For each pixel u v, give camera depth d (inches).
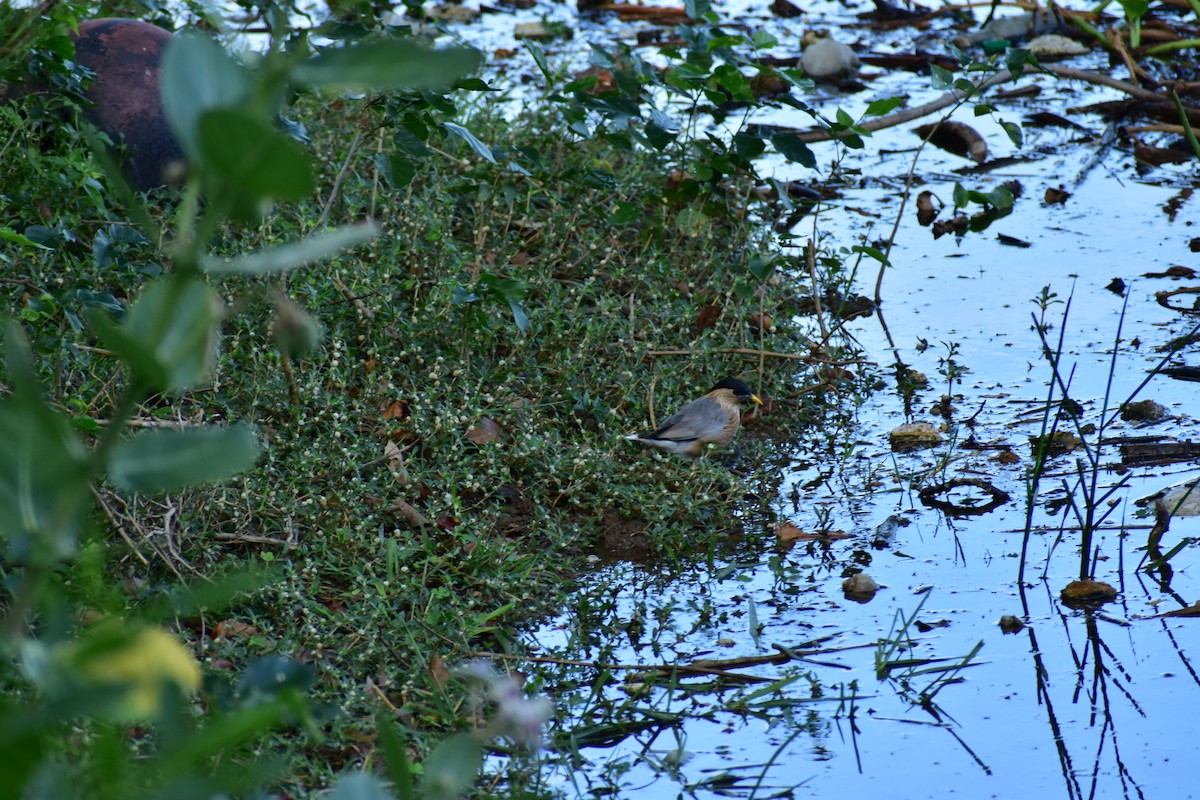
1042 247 595.5
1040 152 713.0
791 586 361.7
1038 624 341.4
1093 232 609.6
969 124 752.3
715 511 400.5
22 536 118.0
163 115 453.1
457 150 543.5
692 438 402.0
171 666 121.6
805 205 546.0
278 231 435.2
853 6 978.1
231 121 98.0
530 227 513.3
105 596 163.8
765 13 960.9
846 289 526.0
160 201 459.5
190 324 115.0
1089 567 366.3
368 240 446.6
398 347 429.7
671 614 347.6
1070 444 434.3
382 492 369.1
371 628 313.1
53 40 395.9
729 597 356.5
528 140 575.2
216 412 380.8
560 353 441.7
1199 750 289.7
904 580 364.2
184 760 119.6
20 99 434.9
